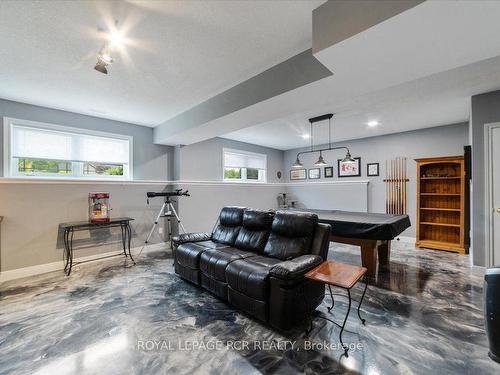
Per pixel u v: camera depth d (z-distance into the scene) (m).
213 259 2.63
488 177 3.06
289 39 2.02
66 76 2.63
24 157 3.44
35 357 1.73
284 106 2.75
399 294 2.72
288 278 1.92
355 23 1.47
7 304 2.51
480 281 3.04
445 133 4.75
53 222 3.57
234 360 1.69
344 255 4.26
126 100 3.36
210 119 3.30
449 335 1.96
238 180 6.27
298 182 7.18
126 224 4.00
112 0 1.56
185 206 4.95
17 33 1.89
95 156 4.12
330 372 1.58
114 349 1.82
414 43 1.56
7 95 3.14
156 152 4.86
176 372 1.59
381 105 3.50
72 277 3.25
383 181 5.55
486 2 1.20
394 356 1.72
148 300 2.59
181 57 2.27
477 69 2.23
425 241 4.81
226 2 1.59
